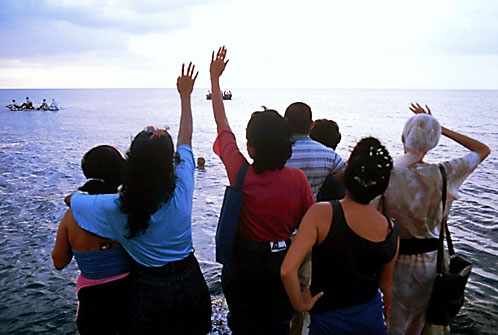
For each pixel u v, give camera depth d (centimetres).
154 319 240
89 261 240
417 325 286
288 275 192
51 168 1730
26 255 752
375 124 4341
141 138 226
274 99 13612
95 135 3291
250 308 254
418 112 301
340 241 200
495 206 1045
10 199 1170
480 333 414
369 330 211
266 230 239
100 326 248
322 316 215
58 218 987
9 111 6938
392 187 269
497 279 571
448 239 288
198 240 807
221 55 297
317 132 372
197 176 1547
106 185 250
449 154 2109
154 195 222
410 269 278
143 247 232
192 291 247
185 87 292
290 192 235
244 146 2522
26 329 507
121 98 17675
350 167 203
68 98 18088
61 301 579
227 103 10088
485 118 5219
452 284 266
